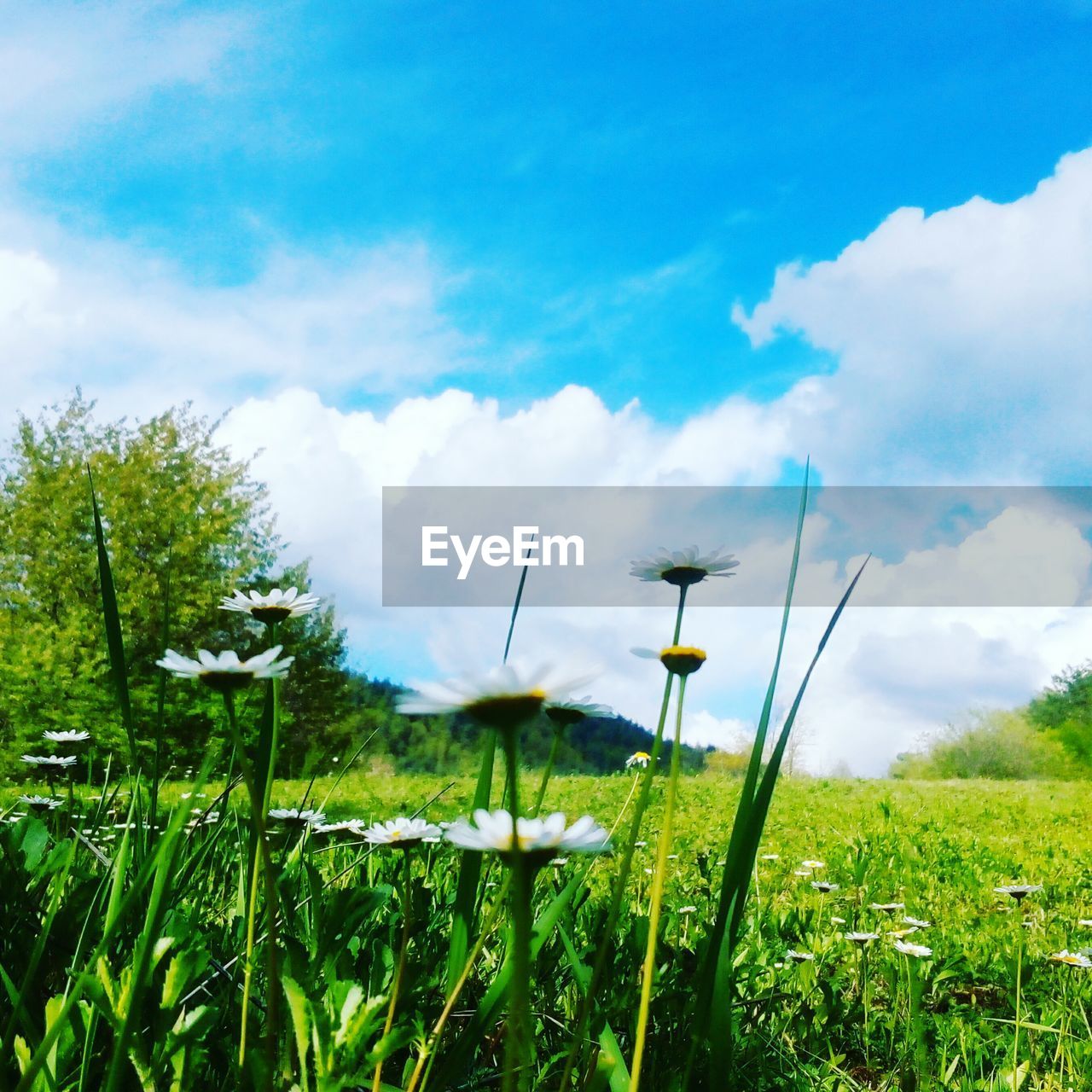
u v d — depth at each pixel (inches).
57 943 47.0
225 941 54.7
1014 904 188.5
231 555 735.1
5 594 688.4
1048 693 1246.9
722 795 450.3
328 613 553.0
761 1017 81.0
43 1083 34.6
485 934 35.9
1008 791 573.0
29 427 764.0
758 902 131.7
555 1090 51.2
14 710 543.5
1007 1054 87.1
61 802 73.9
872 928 138.6
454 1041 50.8
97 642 604.4
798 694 38.6
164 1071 36.8
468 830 29.8
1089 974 120.0
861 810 415.5
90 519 713.0
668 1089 45.1
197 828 62.6
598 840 29.4
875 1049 88.0
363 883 75.2
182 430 769.6
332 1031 31.2
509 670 25.7
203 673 31.9
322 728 475.8
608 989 62.2
